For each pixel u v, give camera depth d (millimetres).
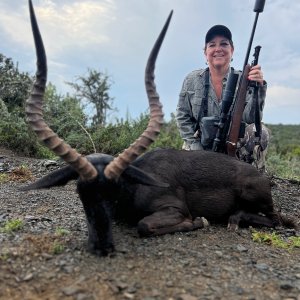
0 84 3293
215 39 1982
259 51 1787
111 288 985
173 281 1044
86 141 2859
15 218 1438
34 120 1119
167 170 1507
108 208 1151
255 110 1812
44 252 1127
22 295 943
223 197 1562
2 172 2238
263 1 1772
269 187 1584
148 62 1222
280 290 1062
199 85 2023
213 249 1277
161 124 1203
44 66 1130
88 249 1157
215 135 1833
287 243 1425
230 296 1002
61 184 1257
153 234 1351
